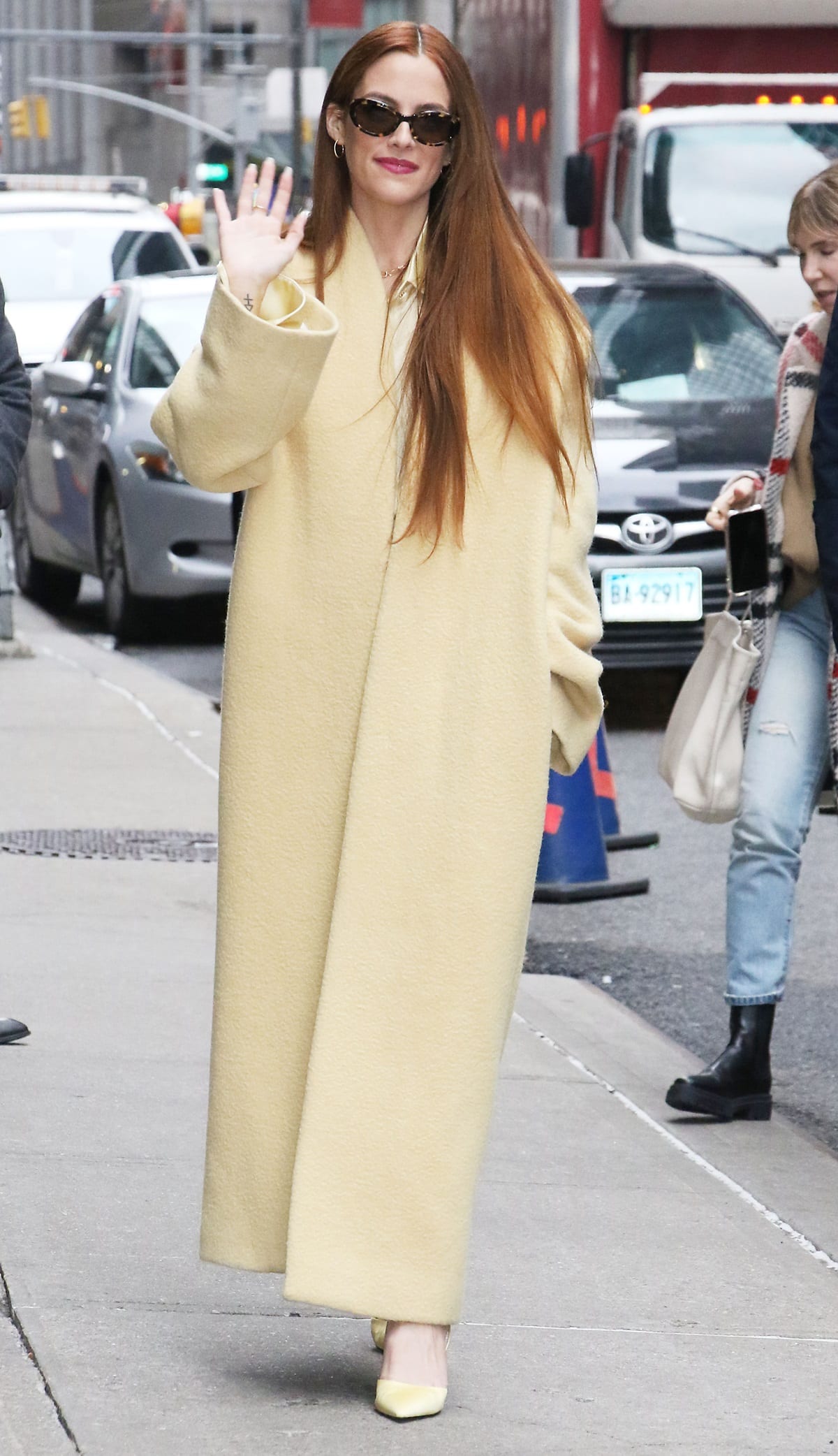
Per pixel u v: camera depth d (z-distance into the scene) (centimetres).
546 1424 423
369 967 413
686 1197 567
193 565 1565
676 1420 429
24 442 619
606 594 1261
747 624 635
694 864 1005
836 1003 791
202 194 4744
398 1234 415
